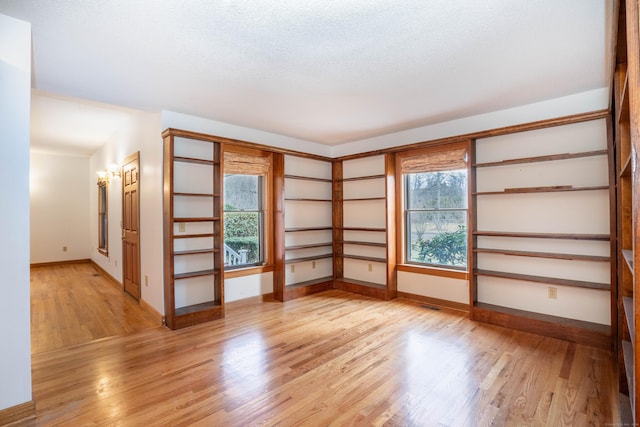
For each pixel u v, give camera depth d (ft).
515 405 6.82
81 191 25.81
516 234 11.19
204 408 6.77
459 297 13.42
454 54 7.79
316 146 17.75
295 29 6.63
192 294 12.75
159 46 7.31
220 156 12.78
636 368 3.35
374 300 14.96
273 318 12.49
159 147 12.09
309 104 11.34
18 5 5.81
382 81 9.37
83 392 7.38
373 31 6.73
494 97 10.75
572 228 10.64
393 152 15.38
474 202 12.46
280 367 8.55
